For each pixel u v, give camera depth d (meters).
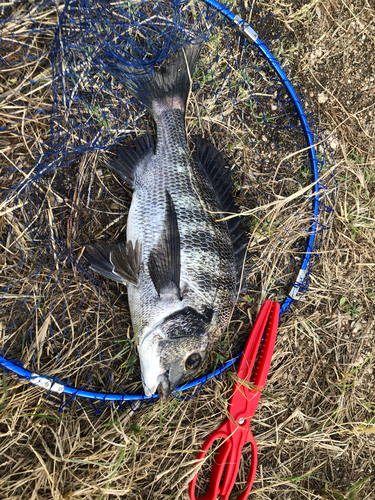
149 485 0.52
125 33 0.50
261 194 0.57
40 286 0.49
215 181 0.52
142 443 0.52
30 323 0.49
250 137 0.57
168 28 0.51
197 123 0.54
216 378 0.55
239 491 0.55
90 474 0.49
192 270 0.47
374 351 0.62
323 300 0.60
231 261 0.50
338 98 0.60
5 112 0.48
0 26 0.46
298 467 0.59
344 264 0.61
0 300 0.48
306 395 0.60
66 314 0.50
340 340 0.61
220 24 0.54
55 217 0.50
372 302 0.62
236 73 0.55
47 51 0.48
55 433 0.48
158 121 0.49
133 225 0.48
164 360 0.45
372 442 0.61
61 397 0.50
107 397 0.48
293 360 0.59
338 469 0.60
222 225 0.50
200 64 0.54
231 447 0.52
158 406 0.52
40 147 0.48
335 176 0.60
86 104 0.50
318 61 0.59
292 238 0.58
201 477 0.54
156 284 0.46
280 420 0.58
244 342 0.57
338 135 0.60
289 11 0.57
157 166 0.48
